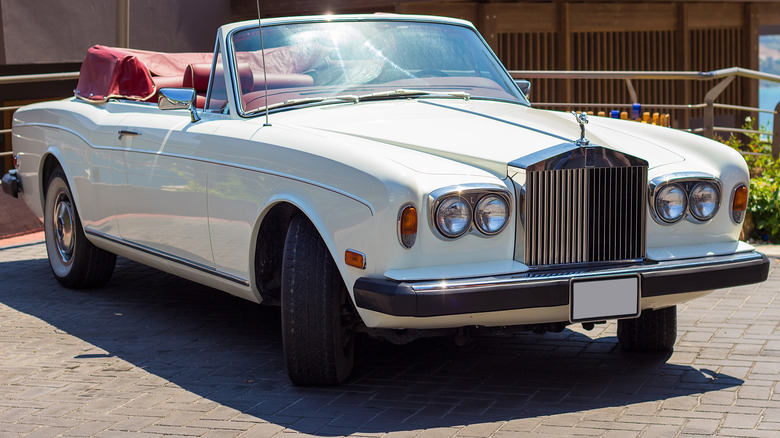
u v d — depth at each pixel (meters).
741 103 17.33
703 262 4.59
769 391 4.63
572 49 15.04
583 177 4.45
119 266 8.05
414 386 4.81
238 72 5.46
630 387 4.75
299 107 5.34
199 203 5.36
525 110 5.46
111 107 6.62
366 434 4.13
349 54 5.68
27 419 4.41
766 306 6.39
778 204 8.85
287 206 4.93
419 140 4.66
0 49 12.38
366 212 4.27
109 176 6.27
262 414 4.42
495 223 4.31
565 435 4.06
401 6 13.17
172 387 4.86
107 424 4.32
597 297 4.36
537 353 5.40
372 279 4.25
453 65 5.86
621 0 15.21
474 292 4.16
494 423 4.24
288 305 4.62
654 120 9.44
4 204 9.61
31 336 5.91
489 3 13.86
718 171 4.80
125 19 10.26
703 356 5.27
